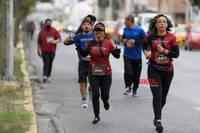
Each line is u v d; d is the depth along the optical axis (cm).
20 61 4253
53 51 3103
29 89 2581
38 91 2717
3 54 1739
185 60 4897
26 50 6275
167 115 2041
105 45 1811
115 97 2512
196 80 3238
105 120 1944
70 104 2308
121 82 3114
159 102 1725
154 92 1730
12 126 1698
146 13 7238
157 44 1722
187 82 3128
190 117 2002
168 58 1727
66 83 3078
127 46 2503
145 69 3956
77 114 2064
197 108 2208
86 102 2231
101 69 1822
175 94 2620
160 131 1700
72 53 5797
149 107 2227
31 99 2280
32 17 13188
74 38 2134
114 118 1981
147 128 1800
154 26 1741
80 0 12450
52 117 2003
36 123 1827
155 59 1731
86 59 2189
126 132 1734
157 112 1716
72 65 4278
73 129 1783
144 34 2470
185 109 2181
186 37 6888
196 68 4084
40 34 3083
